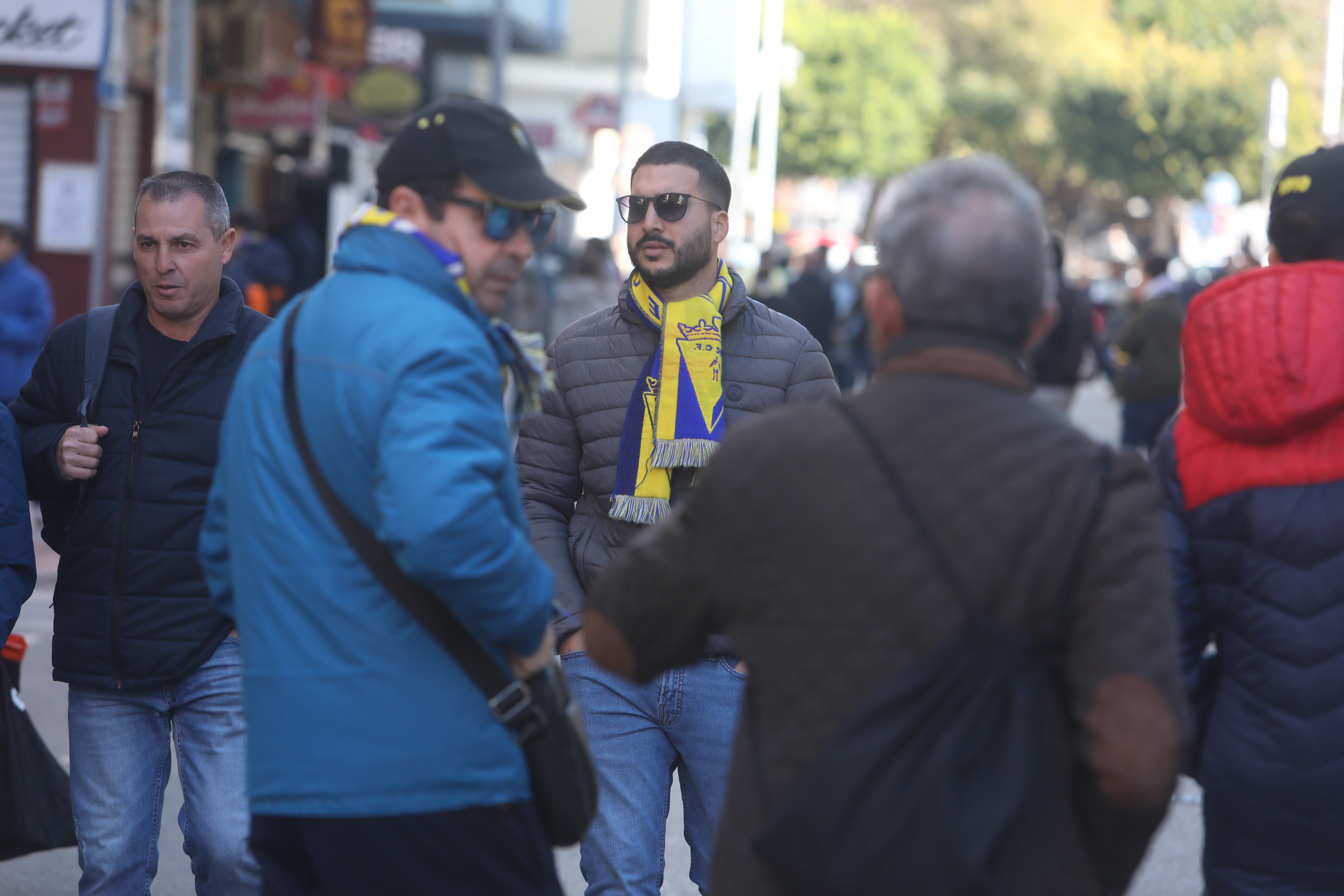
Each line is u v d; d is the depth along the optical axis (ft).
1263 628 25.44
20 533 31.48
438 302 22.17
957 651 18.06
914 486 18.51
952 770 17.57
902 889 17.40
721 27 344.90
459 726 22.03
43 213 123.03
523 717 22.52
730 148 505.66
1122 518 18.25
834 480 18.71
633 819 32.09
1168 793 17.93
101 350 33.01
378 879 21.97
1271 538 25.38
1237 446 25.88
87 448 32.07
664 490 32.09
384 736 21.68
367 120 208.13
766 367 32.71
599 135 224.33
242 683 23.70
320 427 21.90
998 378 19.08
